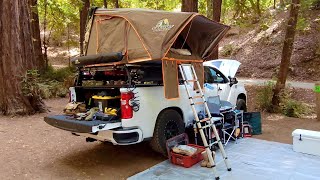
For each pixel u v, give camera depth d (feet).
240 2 41.93
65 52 86.79
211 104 19.51
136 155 18.06
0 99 28.30
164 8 61.52
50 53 85.92
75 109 17.02
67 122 15.38
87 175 14.98
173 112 17.28
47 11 61.41
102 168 15.92
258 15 47.09
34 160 16.79
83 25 53.31
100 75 17.78
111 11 17.61
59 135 21.77
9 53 27.71
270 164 16.14
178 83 17.02
